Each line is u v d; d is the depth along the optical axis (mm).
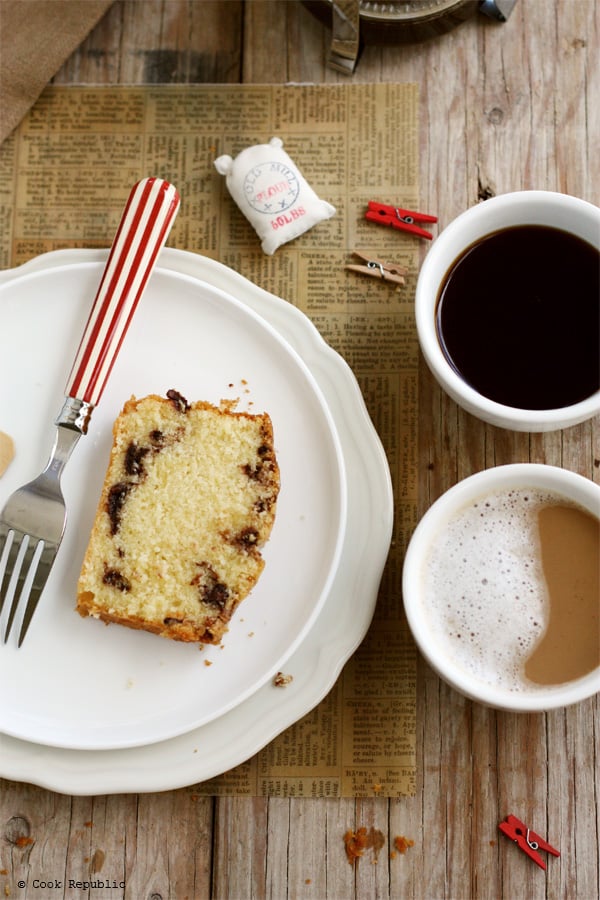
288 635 596
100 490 607
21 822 617
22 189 647
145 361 615
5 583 593
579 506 580
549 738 618
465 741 617
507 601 578
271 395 611
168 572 585
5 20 633
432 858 612
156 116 650
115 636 599
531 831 611
